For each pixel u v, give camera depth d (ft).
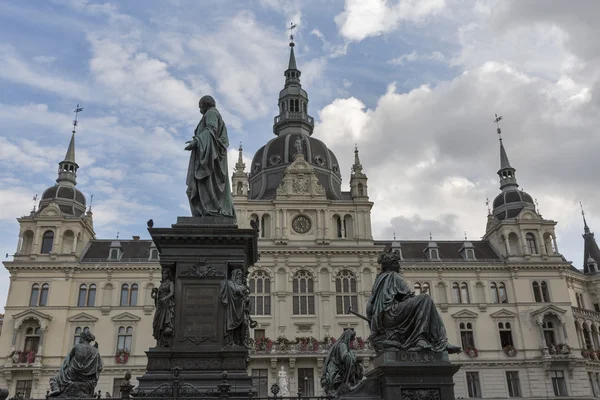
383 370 36.50
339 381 43.65
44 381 176.76
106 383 180.04
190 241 46.65
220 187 50.75
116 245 203.00
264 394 171.01
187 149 51.26
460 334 197.26
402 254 214.28
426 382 36.32
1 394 40.19
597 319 216.74
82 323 186.50
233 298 44.91
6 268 189.47
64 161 220.64
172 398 38.45
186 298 44.88
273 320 182.60
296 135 227.40
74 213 205.05
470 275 206.69
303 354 173.88
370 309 41.32
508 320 200.64
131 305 191.21
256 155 231.71
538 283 206.80
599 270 241.96
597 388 201.57
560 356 192.95
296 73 257.34
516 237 215.31
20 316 182.39
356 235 197.16
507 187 234.17
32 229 196.95
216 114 53.52
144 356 183.93
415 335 37.93
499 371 192.95
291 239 195.00
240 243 47.14
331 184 217.77
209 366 42.73
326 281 189.88
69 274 191.11
